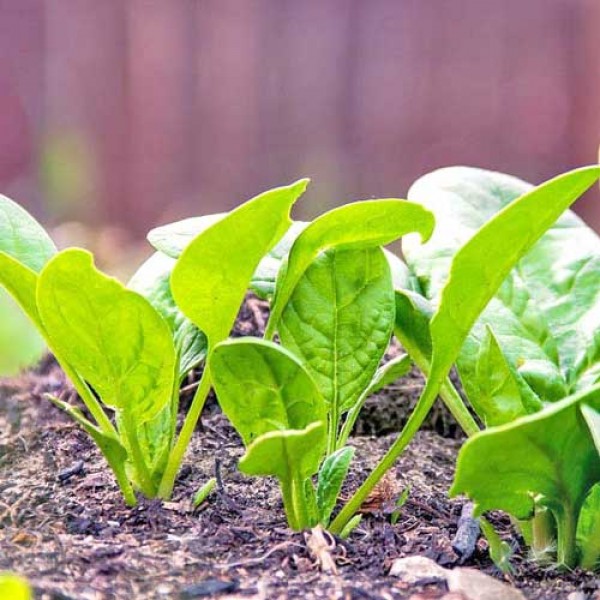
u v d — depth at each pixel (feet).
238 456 2.82
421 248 2.70
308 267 2.59
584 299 2.70
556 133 10.87
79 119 11.02
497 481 2.41
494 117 11.02
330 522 2.62
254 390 2.44
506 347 2.62
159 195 11.01
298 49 11.15
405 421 3.05
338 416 2.60
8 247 2.62
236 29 11.06
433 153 11.10
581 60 10.72
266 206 2.41
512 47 10.93
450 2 10.98
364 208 2.48
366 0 11.09
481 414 2.56
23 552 2.47
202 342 2.64
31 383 3.12
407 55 11.10
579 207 9.23
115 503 2.63
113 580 2.42
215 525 2.58
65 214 10.35
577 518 2.50
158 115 11.02
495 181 2.79
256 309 3.14
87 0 10.97
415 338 2.64
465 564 2.54
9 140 11.03
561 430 2.38
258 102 11.14
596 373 2.63
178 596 2.40
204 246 2.43
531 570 2.53
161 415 2.64
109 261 6.06
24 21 11.03
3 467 2.77
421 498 2.75
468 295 2.45
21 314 3.57
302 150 11.14
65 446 2.85
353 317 2.60
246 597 2.40
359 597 2.41
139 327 2.47
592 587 2.49
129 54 11.05
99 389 2.53
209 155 11.10
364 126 11.18
